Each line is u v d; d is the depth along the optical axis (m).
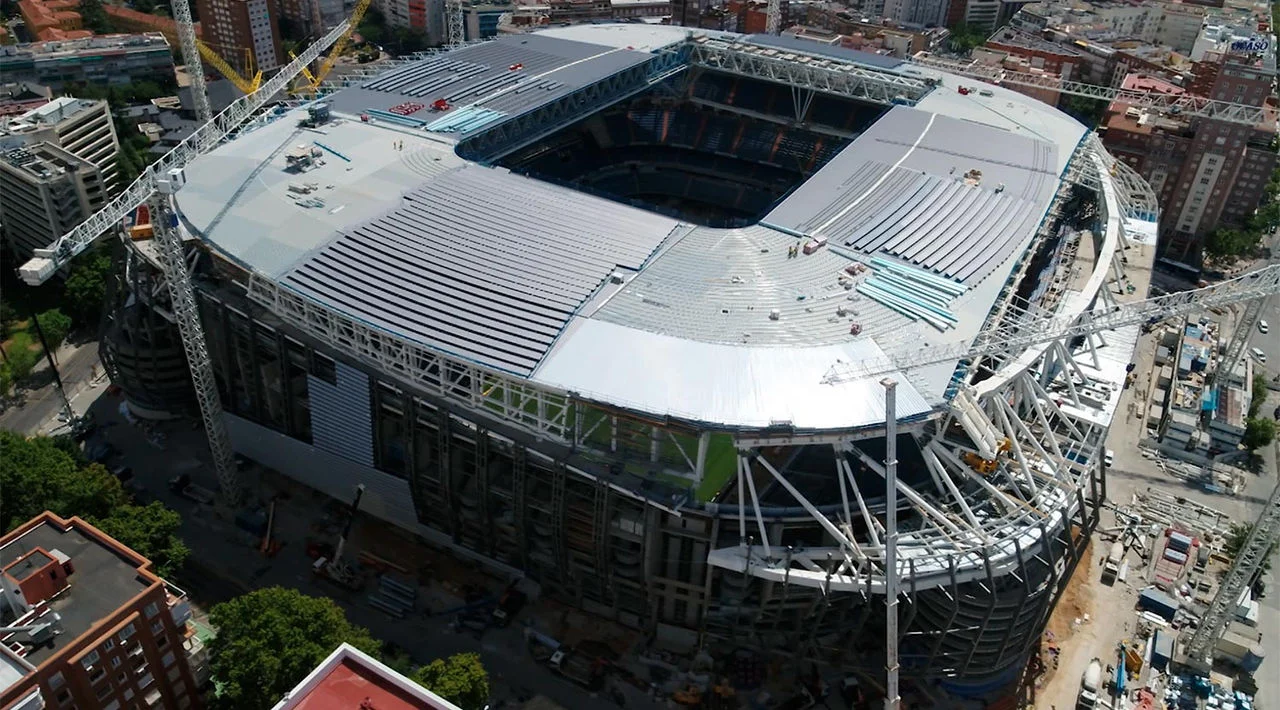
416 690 99.62
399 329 151.88
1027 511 143.12
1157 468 199.12
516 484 148.88
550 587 161.12
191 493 178.38
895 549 126.62
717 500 140.88
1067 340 177.88
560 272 167.25
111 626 114.38
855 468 150.38
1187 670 154.38
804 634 148.38
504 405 147.38
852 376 143.75
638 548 146.62
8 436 166.50
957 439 154.75
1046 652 156.12
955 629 138.88
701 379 143.25
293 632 129.88
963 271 177.88
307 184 192.00
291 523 173.62
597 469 143.00
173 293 155.62
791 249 179.50
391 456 167.38
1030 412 169.88
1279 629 165.00
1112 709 146.75
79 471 163.25
